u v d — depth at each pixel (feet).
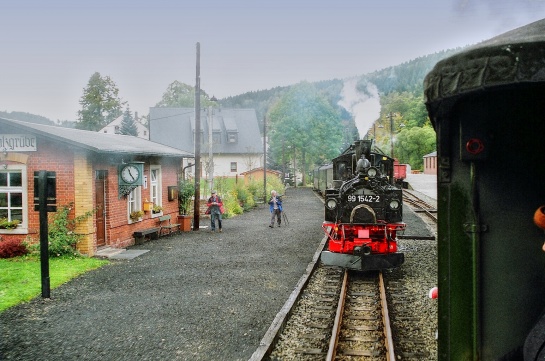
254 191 113.50
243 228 66.08
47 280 30.14
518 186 8.77
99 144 46.01
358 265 33.60
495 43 7.26
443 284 9.16
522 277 8.79
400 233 57.11
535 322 8.75
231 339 22.86
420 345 21.71
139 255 44.86
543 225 8.32
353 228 35.91
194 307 28.19
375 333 23.47
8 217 44.32
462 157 8.77
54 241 41.83
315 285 33.47
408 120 286.87
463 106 8.76
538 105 8.55
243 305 28.48
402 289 31.68
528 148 8.69
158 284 33.81
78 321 25.79
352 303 28.81
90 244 43.29
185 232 62.23
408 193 123.03
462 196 8.98
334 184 49.42
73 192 43.32
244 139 189.88
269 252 46.68
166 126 189.26
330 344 20.77
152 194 58.95
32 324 25.31
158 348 21.90
